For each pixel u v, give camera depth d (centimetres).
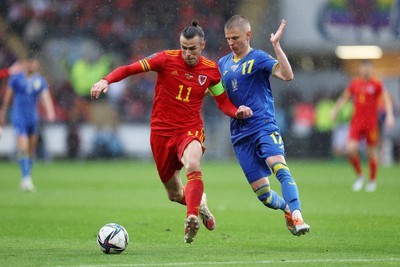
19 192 5700
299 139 9881
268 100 3030
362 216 4172
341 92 9819
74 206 4719
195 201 2720
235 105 3044
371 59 9706
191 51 2838
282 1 8862
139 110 9519
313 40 9250
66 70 9375
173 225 3769
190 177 2772
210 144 9556
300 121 9825
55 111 9369
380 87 6050
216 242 3095
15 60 9381
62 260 2503
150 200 5156
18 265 2394
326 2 9225
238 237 3281
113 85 9456
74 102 9394
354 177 7369
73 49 9362
